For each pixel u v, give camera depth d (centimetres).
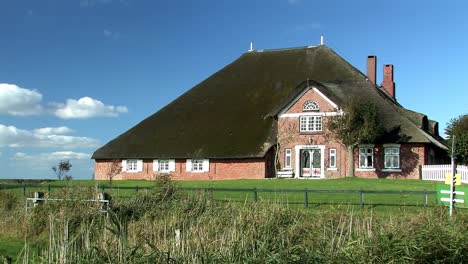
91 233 1306
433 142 4794
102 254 1096
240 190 2420
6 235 1797
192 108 5806
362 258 1030
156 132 5616
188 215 1744
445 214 1414
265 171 4962
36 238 1711
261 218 1483
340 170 4784
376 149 4778
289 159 4953
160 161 5366
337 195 2719
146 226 1527
